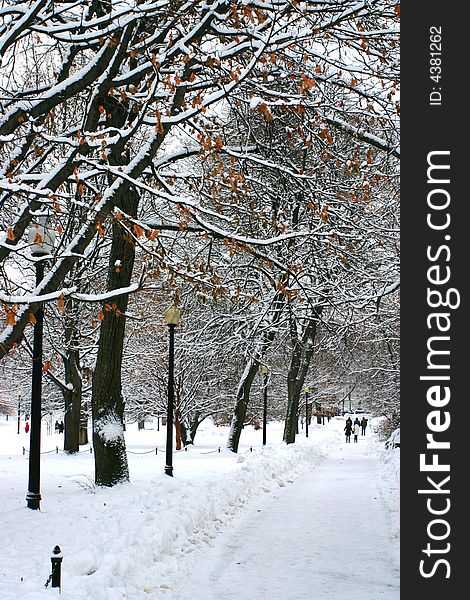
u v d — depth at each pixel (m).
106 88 10.04
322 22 10.94
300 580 9.53
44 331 27.83
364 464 29.98
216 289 11.66
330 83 13.05
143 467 23.36
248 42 10.54
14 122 9.32
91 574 8.60
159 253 11.04
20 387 38.34
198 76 12.55
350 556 11.01
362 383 42.94
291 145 16.72
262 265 16.20
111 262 16.66
